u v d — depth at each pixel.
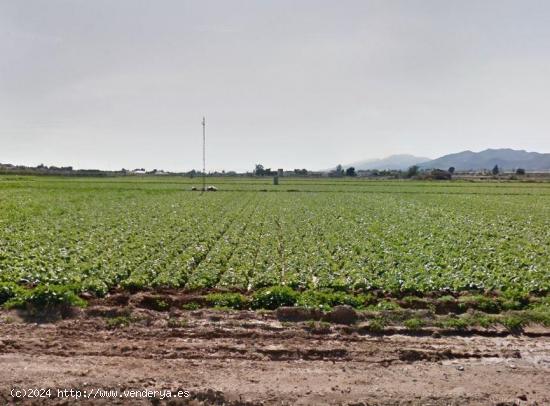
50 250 22.59
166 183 103.88
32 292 14.09
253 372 10.13
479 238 28.09
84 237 26.88
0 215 36.81
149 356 10.83
